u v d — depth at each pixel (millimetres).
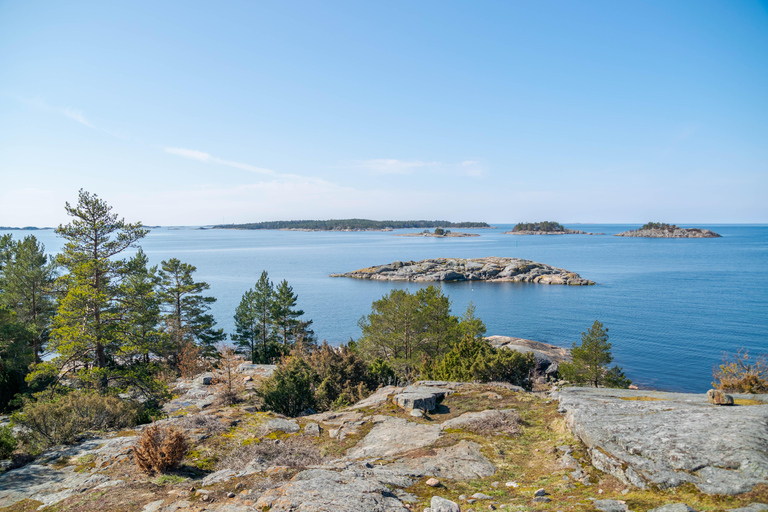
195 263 186375
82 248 25375
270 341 50125
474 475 9953
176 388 25078
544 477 9570
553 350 54188
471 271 142875
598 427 10469
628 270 144875
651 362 50188
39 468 10727
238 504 7926
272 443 12727
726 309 78188
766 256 189750
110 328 24094
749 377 17875
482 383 19938
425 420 14891
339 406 21094
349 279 140750
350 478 9008
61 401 15078
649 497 7469
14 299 33219
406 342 36844
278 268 168000
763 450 7875
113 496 8789
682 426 9516
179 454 10602
